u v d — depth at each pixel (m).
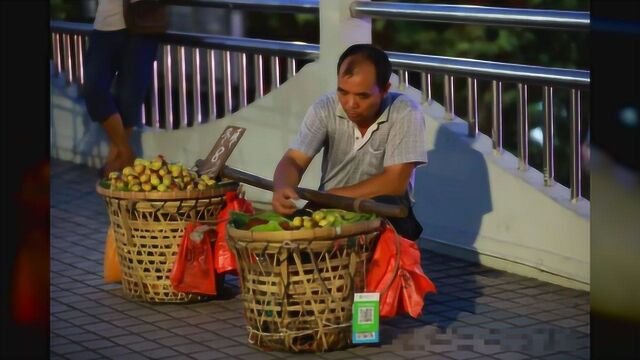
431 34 12.70
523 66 7.22
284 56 8.84
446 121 7.88
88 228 8.88
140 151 10.20
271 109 9.00
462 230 7.71
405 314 6.66
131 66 9.66
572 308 6.71
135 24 9.52
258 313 5.94
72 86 11.16
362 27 8.33
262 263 5.79
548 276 7.20
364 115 6.24
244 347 6.11
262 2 8.82
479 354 5.98
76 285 7.38
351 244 5.76
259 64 9.14
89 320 6.65
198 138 9.67
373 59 6.14
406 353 5.98
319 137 6.49
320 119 6.48
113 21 9.55
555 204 7.07
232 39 9.27
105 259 7.16
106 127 9.66
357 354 5.96
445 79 7.86
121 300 7.02
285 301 5.80
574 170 7.02
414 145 6.32
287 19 13.93
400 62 7.93
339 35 8.28
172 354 6.03
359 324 5.82
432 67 7.73
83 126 11.00
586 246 6.94
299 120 8.77
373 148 6.43
